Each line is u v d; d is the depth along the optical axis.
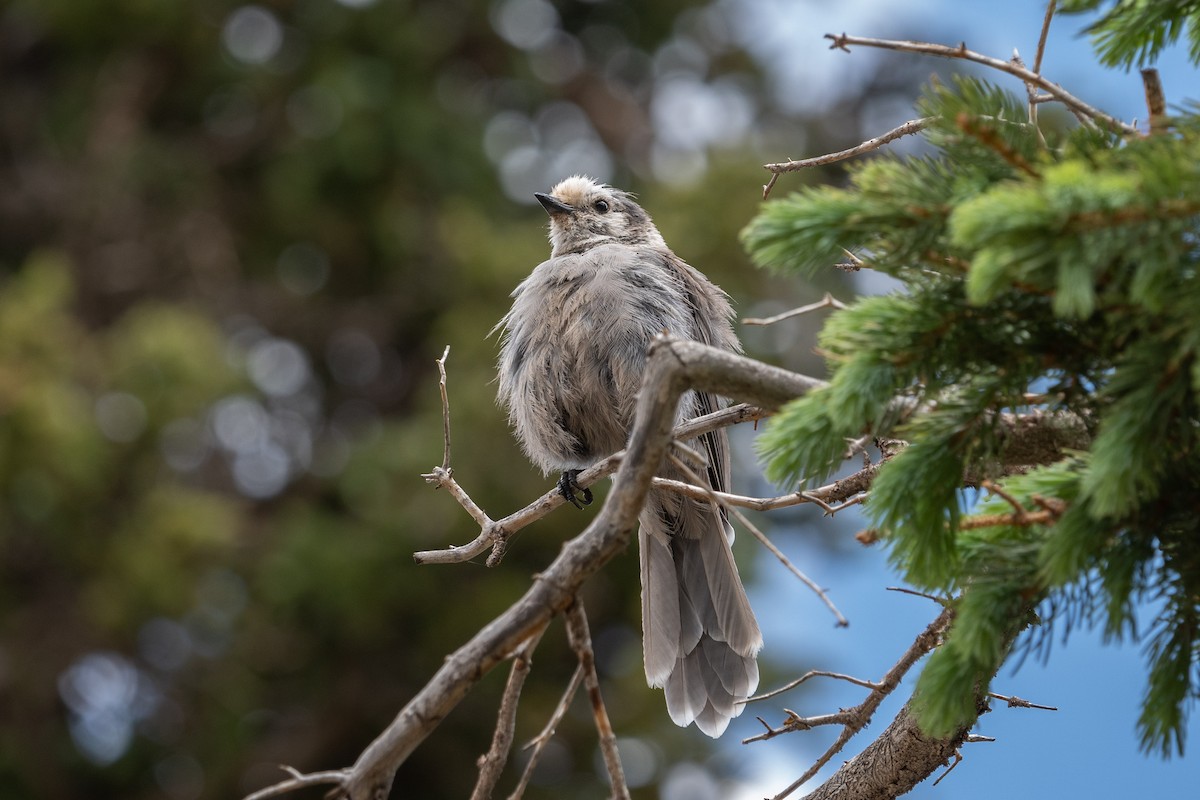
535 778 14.62
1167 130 3.22
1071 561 3.16
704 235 14.80
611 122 19.75
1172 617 3.27
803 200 3.32
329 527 14.91
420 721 3.39
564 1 20.62
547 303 7.64
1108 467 3.01
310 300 18.55
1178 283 2.93
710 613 7.10
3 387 13.88
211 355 15.52
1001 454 3.78
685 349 3.74
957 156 3.32
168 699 15.55
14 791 14.98
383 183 17.92
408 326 18.12
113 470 14.87
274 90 18.17
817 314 14.72
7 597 15.43
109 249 18.34
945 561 3.47
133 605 14.41
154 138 18.47
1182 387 3.01
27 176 19.00
